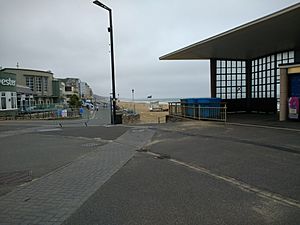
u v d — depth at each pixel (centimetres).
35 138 1383
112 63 1986
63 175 655
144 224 380
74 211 434
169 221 386
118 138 1251
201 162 722
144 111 7331
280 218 385
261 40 1556
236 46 1709
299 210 410
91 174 654
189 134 1216
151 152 892
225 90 2170
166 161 755
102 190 532
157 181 574
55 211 437
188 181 567
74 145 1110
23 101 5359
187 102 1947
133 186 547
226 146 907
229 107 2180
